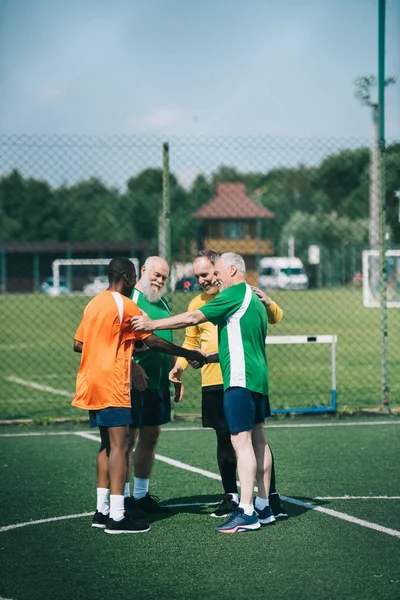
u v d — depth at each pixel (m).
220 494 8.85
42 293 65.00
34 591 6.03
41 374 19.72
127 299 7.57
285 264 61.16
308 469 9.91
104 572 6.43
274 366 20.50
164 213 13.51
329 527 7.57
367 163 70.00
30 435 12.22
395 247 35.72
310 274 58.16
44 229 74.81
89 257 71.56
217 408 8.13
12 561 6.70
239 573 6.36
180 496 8.79
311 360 21.67
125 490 8.05
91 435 12.16
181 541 7.21
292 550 6.92
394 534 7.33
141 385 7.81
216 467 10.09
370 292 40.28
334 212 69.31
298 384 17.45
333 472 9.74
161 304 8.44
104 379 7.45
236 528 7.43
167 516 8.03
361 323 33.19
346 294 49.81
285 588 6.03
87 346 7.56
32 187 75.50
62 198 74.62
